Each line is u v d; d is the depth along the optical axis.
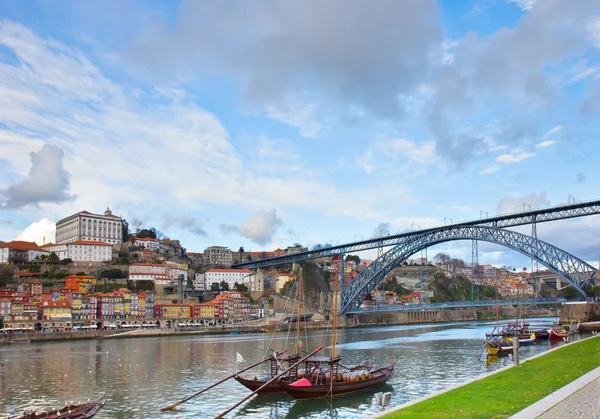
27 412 44.66
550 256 135.00
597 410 25.77
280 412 48.22
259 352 100.31
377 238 188.38
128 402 54.28
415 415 28.83
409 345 111.38
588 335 112.69
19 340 136.25
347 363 80.75
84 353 101.50
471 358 84.81
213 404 52.50
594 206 127.06
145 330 158.12
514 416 25.27
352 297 194.50
